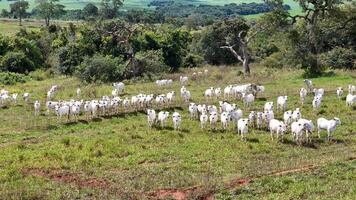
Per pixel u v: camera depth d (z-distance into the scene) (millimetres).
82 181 33375
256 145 41500
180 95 66125
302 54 88625
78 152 39906
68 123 51250
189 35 130125
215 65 120312
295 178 32062
